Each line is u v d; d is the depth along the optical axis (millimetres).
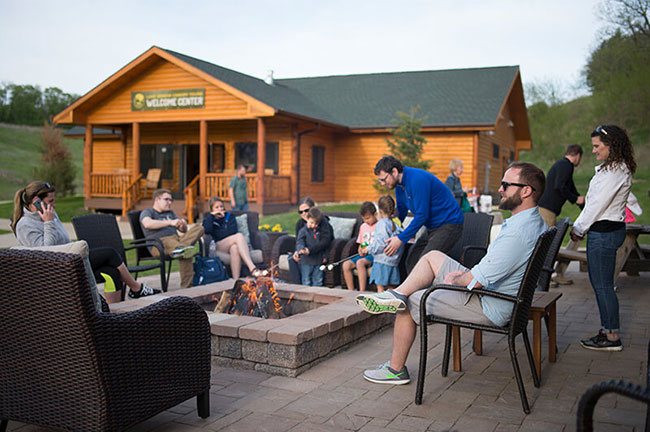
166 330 2689
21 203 4836
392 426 2840
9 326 2445
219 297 5117
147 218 6594
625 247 6691
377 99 21453
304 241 6652
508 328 3057
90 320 2318
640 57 26531
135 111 18391
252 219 7742
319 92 23062
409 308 3344
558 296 3838
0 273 2375
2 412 2580
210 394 3352
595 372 3678
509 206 3176
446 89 21109
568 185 6281
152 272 8805
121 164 21625
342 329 4238
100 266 5113
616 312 4129
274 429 2822
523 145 26203
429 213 4758
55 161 27438
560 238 4309
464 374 3688
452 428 2805
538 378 3396
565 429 2781
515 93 22578
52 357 2410
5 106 59406
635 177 25719
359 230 6754
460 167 9344
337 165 20656
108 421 2396
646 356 4012
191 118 17578
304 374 3711
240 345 3857
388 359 4027
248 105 16438
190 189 17156
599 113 30453
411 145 17469
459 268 3389
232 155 19594
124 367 2473
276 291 5266
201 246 6715
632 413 2971
